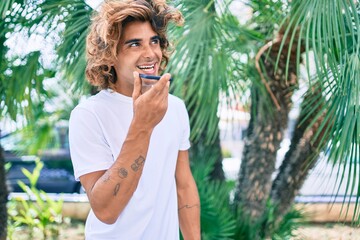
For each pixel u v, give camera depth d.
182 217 1.89
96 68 1.69
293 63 3.50
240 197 4.07
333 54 2.41
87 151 1.66
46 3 3.00
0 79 3.32
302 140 4.07
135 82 1.55
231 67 3.05
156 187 1.70
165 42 1.72
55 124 5.89
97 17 1.67
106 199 1.57
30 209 5.81
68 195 7.20
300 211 4.35
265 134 3.96
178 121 1.76
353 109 2.48
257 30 3.23
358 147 2.51
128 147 1.56
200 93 2.95
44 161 7.67
